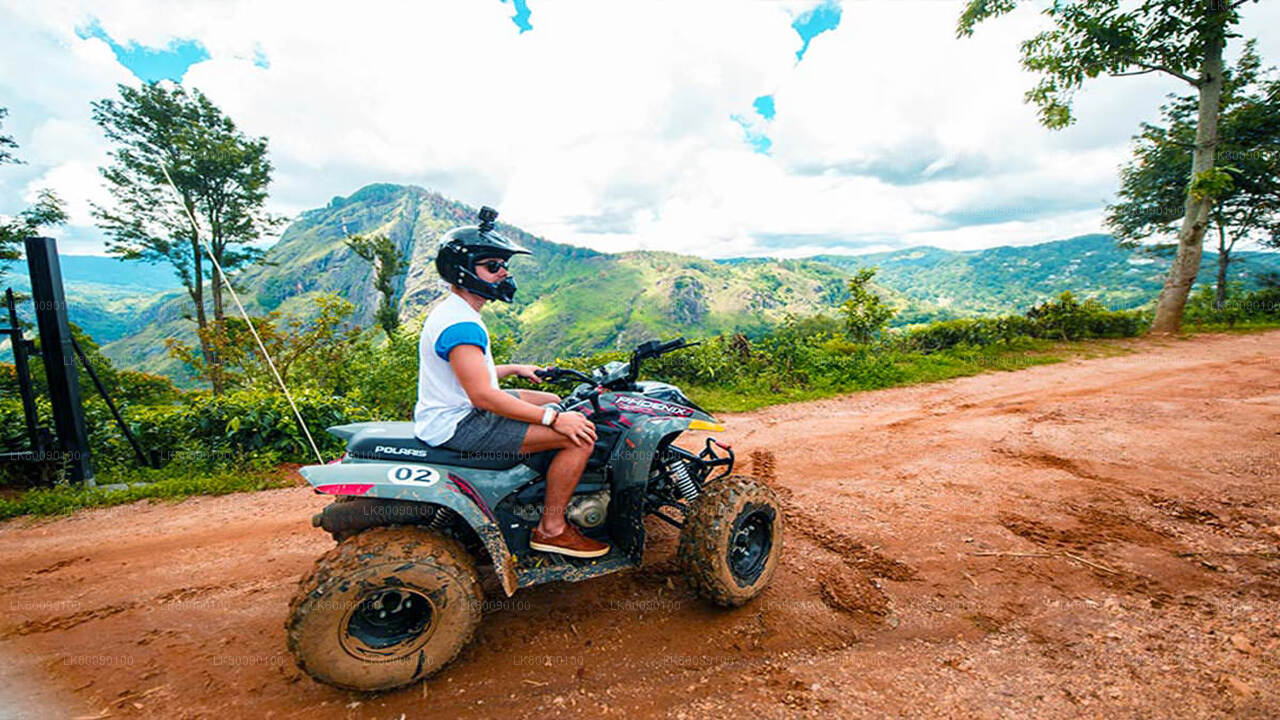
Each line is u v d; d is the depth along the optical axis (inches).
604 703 101.0
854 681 104.3
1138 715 93.0
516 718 98.0
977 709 96.0
